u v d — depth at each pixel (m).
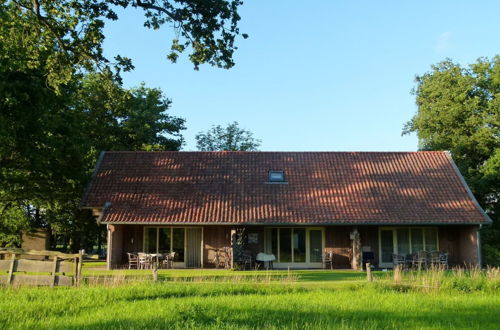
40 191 29.05
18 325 10.27
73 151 27.16
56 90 19.30
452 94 41.38
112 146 38.72
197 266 29.06
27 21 17.80
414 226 29.44
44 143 25.72
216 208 28.47
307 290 15.86
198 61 18.02
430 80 44.22
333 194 29.83
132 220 27.39
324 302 13.21
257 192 29.95
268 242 29.27
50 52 18.53
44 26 18.09
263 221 27.52
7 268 16.12
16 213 31.83
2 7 17.59
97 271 24.77
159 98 46.72
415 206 28.84
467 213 28.23
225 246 29.06
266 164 32.53
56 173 28.14
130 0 17.38
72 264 16.06
